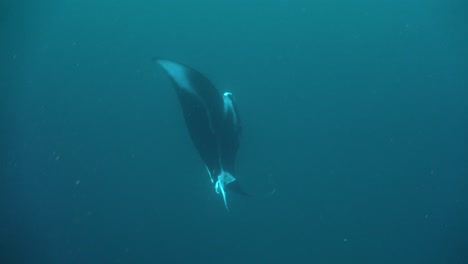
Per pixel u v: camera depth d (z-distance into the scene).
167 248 15.90
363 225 16.05
